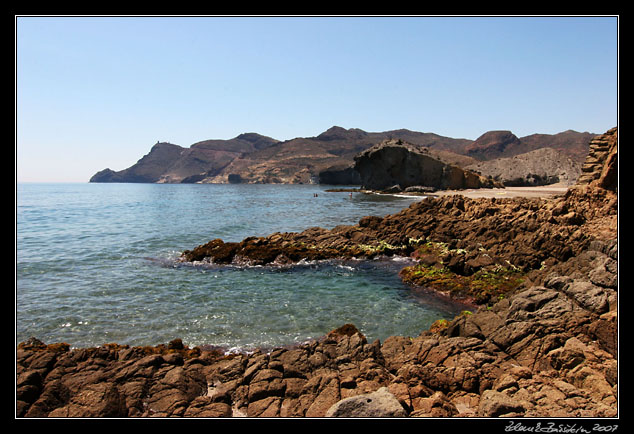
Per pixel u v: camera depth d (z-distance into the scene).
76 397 7.47
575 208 23.81
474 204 34.62
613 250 13.88
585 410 6.40
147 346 11.73
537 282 15.25
